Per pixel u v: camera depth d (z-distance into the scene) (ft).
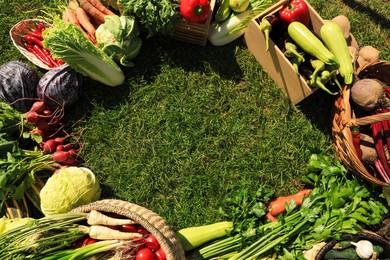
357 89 4.82
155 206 5.50
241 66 5.74
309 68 5.12
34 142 5.44
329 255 4.90
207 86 5.70
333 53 4.92
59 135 5.55
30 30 5.56
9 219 4.97
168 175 5.55
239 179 5.55
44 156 5.18
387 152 4.87
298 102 5.54
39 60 5.51
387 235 5.12
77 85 5.32
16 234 4.51
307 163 5.54
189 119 5.63
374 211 5.00
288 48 5.02
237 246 5.10
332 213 4.99
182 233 5.08
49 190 4.88
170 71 5.69
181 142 5.59
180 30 5.48
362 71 5.10
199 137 5.60
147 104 5.65
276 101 5.68
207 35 5.49
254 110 5.67
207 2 4.99
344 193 5.01
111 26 5.12
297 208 5.26
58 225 4.62
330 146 5.58
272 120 5.66
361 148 4.88
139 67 5.68
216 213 5.45
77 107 5.62
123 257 4.58
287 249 5.05
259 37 5.27
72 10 5.46
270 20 5.11
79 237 4.80
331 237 4.92
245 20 5.43
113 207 4.57
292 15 4.99
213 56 5.74
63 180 4.90
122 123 5.63
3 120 5.09
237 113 5.66
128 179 5.54
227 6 5.29
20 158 5.05
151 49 5.71
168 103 5.66
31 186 5.22
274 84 5.69
